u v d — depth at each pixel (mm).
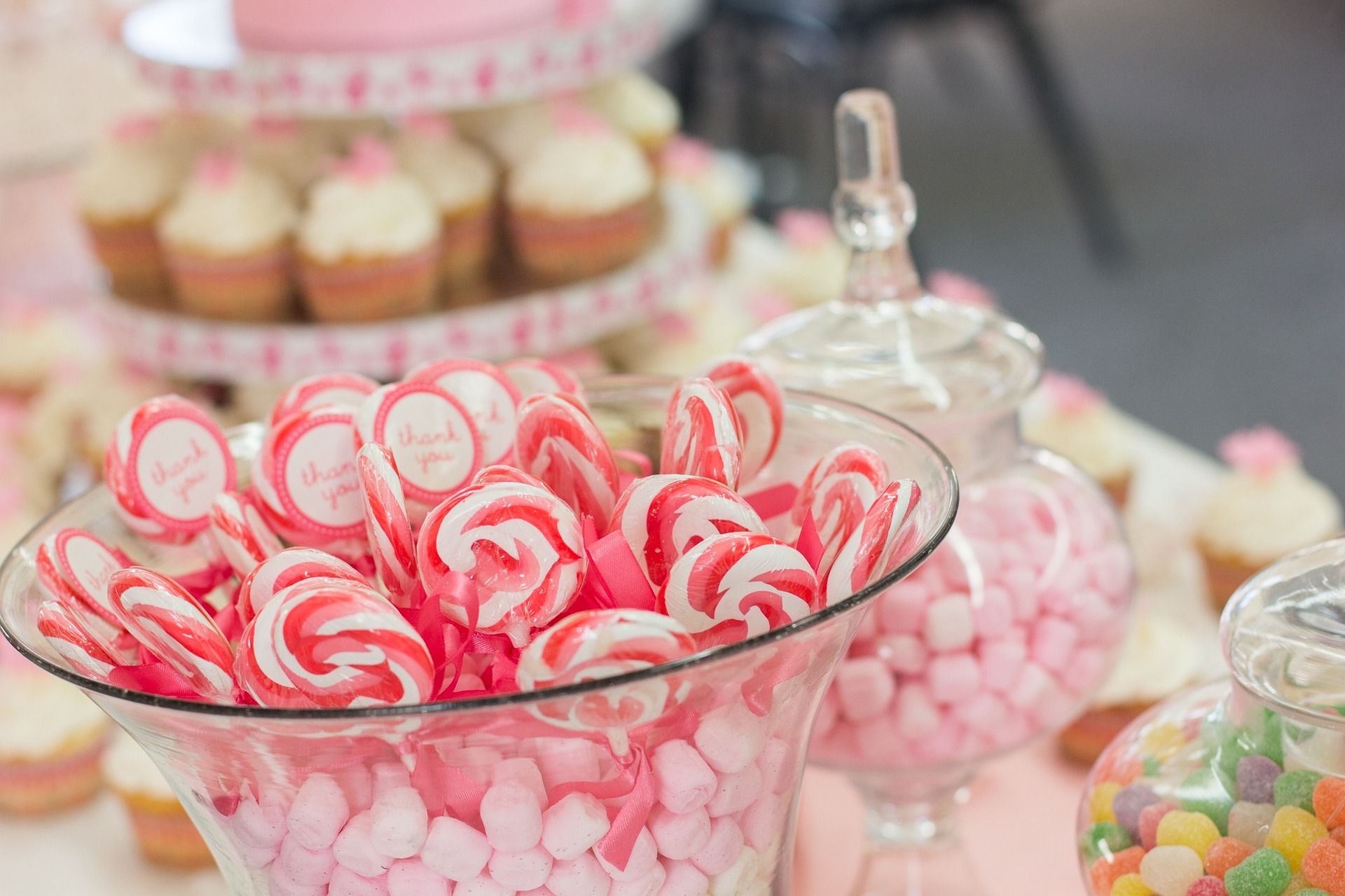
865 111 979
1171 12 6980
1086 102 5879
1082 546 993
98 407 1757
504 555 748
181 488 845
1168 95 5855
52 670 748
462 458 830
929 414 952
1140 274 4371
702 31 4305
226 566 851
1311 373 3680
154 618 751
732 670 727
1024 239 4711
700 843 759
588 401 904
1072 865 1061
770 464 883
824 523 818
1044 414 1460
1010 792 1125
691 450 796
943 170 5371
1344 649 782
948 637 951
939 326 1000
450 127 1720
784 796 799
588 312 1608
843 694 958
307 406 861
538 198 1631
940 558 962
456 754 725
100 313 1741
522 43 1480
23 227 2590
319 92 1460
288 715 707
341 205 1560
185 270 1629
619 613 715
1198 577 1374
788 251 2096
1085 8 7164
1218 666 1195
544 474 816
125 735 1199
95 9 2137
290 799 743
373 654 717
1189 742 850
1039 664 972
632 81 2051
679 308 1921
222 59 1514
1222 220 4672
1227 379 3703
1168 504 1455
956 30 6238
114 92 2357
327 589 727
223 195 1612
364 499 780
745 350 1019
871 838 1039
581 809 738
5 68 2262
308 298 1613
